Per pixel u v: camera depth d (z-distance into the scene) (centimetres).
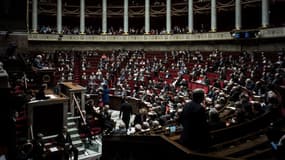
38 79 1917
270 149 494
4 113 1005
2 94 1009
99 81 2783
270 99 745
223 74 2181
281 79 1375
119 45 4109
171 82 2531
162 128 878
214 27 3544
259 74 1975
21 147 1227
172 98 1775
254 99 1328
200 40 3594
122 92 2375
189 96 1666
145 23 4000
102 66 3183
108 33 4072
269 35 2886
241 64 2458
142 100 2048
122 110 1524
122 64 3269
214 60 2823
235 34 3169
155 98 1862
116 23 4456
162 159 498
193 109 452
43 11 3950
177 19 4216
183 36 3731
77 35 4034
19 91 1622
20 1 2236
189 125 451
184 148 424
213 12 3547
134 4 4212
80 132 1697
